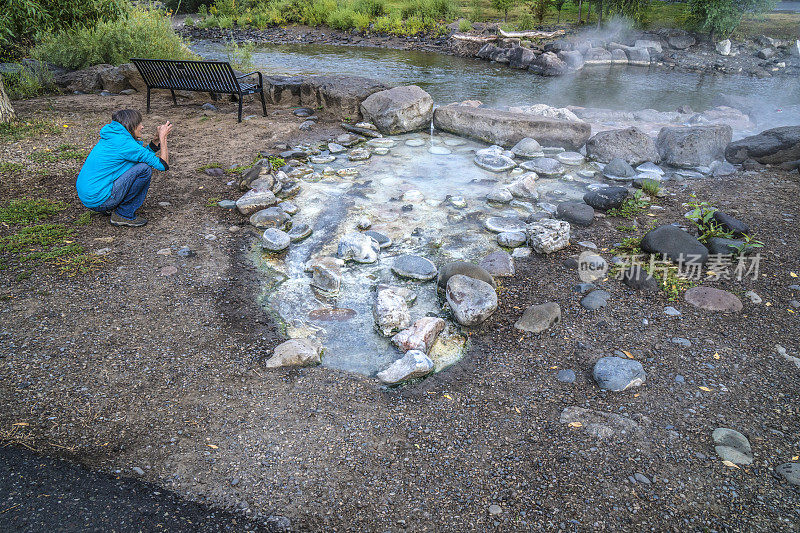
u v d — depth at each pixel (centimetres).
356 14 2450
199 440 284
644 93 1262
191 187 622
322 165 710
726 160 720
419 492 258
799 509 247
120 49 1132
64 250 471
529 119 767
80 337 360
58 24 1157
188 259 471
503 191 602
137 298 409
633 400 317
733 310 400
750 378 333
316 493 256
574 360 354
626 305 412
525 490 259
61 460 267
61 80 1061
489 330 391
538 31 2048
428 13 2428
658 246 473
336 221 557
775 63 1595
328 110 923
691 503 252
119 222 522
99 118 876
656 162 715
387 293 410
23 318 376
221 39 2333
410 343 364
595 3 2177
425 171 693
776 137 691
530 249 498
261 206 566
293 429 294
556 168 685
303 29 2550
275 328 390
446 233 533
